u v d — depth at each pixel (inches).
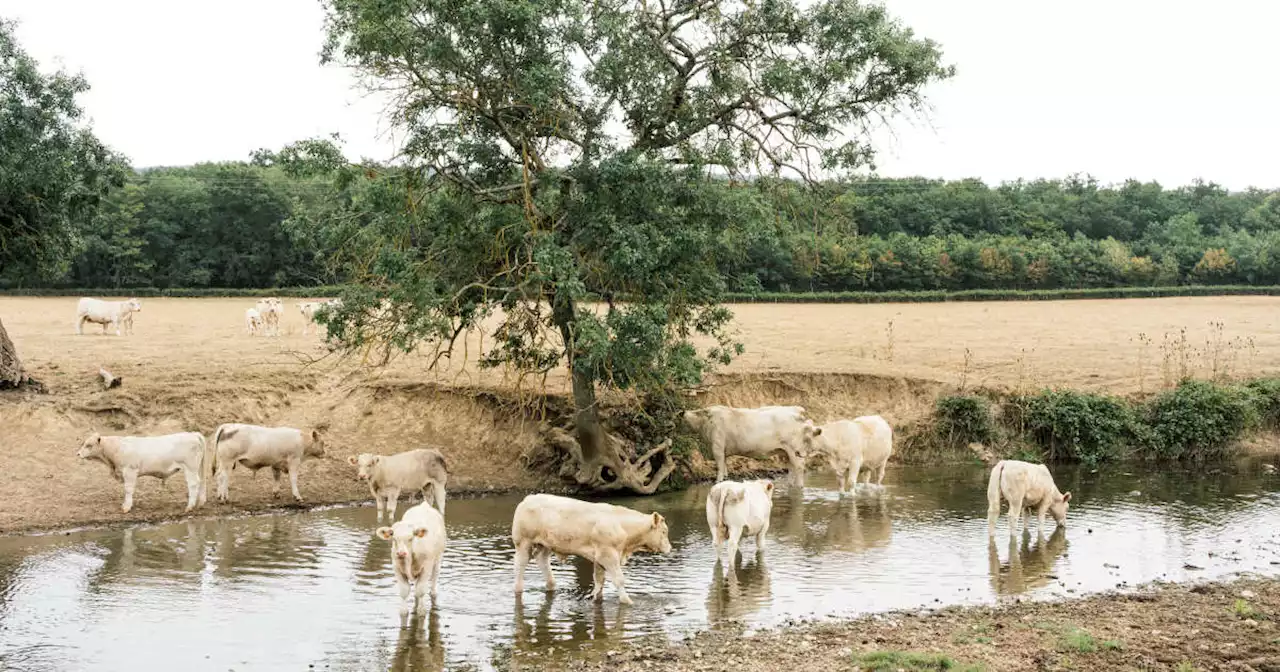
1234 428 1061.8
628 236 736.3
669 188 771.4
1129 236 4266.7
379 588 575.8
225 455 782.5
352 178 768.3
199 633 495.8
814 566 629.3
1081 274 3376.0
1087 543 686.5
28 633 493.4
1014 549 670.5
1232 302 2807.6
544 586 583.5
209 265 3393.2
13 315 1905.8
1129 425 1061.8
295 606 540.7
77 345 1270.9
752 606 543.2
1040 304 2733.8
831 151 834.2
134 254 3213.6
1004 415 1094.4
